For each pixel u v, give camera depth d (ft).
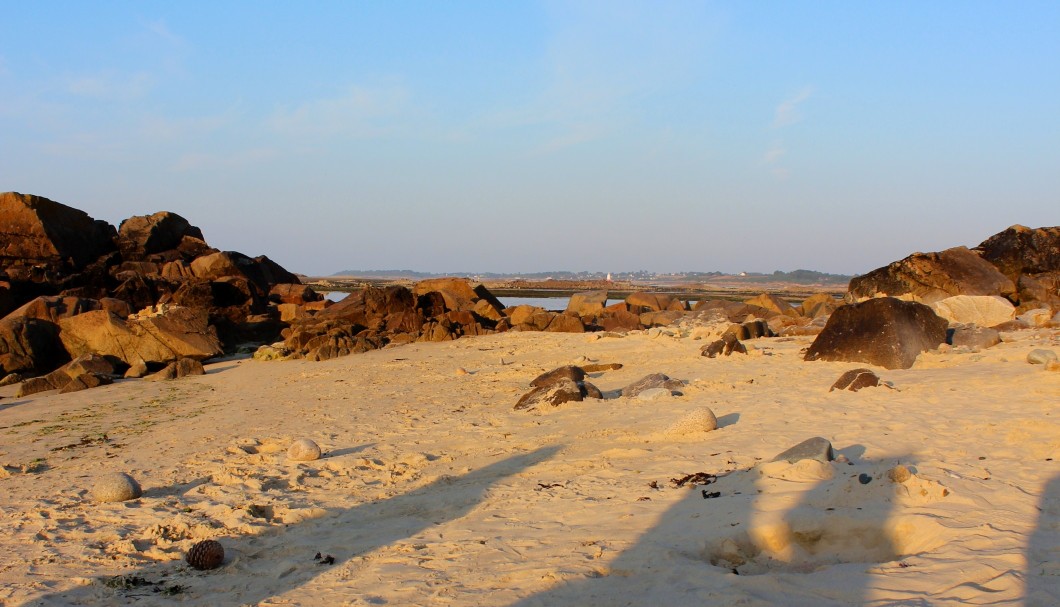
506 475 29.04
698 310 107.34
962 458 24.68
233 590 19.26
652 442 31.91
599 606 16.26
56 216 106.83
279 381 65.77
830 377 45.88
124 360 76.64
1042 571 15.61
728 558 19.12
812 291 333.83
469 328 96.89
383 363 73.26
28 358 73.67
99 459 37.09
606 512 22.80
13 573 20.90
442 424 41.24
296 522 25.13
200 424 46.11
